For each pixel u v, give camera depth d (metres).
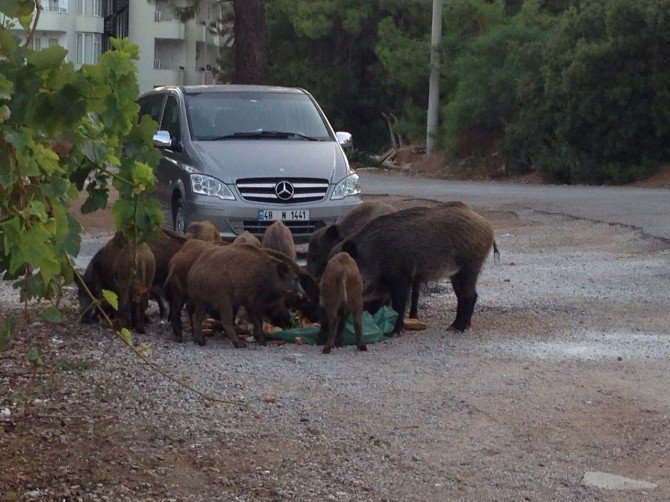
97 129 9.21
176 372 15.17
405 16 56.88
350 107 61.56
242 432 13.88
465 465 12.83
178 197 20.64
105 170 9.36
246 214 19.91
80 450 13.09
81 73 8.38
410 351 16.03
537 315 17.55
